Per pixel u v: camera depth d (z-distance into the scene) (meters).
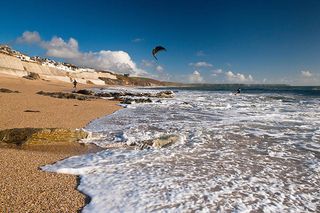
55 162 9.16
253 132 14.30
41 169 8.34
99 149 10.99
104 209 6.07
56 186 7.14
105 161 9.41
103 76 158.50
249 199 6.79
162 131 14.27
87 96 37.06
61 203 6.20
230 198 6.79
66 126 14.82
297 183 7.87
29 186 6.95
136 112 22.17
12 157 9.27
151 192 6.98
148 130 14.51
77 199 6.49
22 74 81.50
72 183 7.47
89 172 8.35
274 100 38.03
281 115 20.75
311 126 16.11
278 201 6.75
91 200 6.47
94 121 17.12
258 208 6.36
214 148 11.28
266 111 23.56
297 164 9.47
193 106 27.62
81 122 16.45
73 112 20.05
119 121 17.38
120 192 6.95
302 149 11.30
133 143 11.63
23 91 36.84
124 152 10.58
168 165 9.13
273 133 14.12
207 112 22.58
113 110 23.23
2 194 6.38
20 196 6.35
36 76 80.31
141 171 8.52
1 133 11.27
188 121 17.61
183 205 6.34
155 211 6.03
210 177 8.12
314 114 21.38
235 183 7.73
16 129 11.48
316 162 9.70
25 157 9.40
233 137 13.16
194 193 6.99
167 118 18.92
